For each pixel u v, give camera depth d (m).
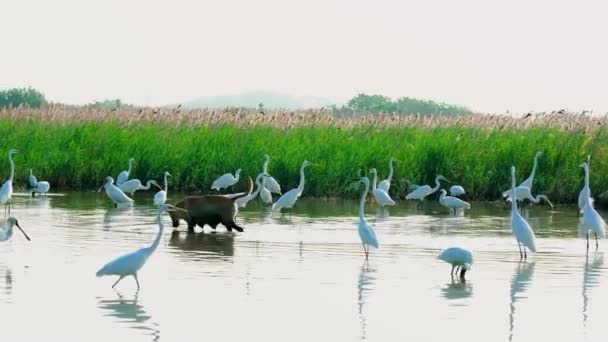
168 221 26.38
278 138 37.41
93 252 20.62
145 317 14.93
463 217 28.52
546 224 27.05
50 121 42.84
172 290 16.89
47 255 20.17
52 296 16.27
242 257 20.28
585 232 25.22
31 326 14.30
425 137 36.78
